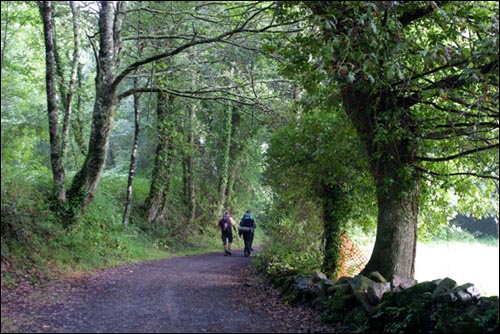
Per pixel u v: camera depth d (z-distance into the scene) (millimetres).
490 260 17656
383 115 8500
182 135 22672
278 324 7312
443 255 18781
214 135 27953
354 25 8109
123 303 8430
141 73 17422
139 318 7332
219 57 16812
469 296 6156
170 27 14664
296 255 13406
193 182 27234
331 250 12641
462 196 10969
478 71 6957
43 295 8547
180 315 7676
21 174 12875
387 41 8008
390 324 6477
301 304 8797
